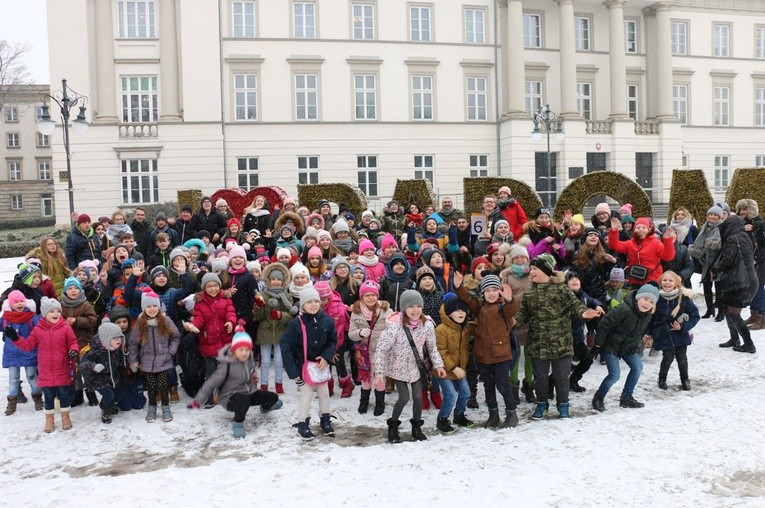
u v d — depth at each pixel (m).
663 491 5.29
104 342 7.49
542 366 7.22
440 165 34.00
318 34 32.31
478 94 34.81
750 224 11.20
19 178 68.69
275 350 8.61
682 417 7.07
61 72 30.11
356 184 33.00
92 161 30.25
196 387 8.45
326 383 7.10
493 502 5.14
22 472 6.27
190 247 10.46
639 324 7.39
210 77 30.75
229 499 5.35
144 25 30.88
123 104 30.91
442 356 6.98
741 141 38.84
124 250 9.42
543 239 9.84
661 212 34.56
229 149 31.39
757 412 7.19
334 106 32.59
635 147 35.59
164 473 6.01
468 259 10.43
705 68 38.16
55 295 9.41
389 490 5.45
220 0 30.86
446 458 6.13
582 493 5.27
